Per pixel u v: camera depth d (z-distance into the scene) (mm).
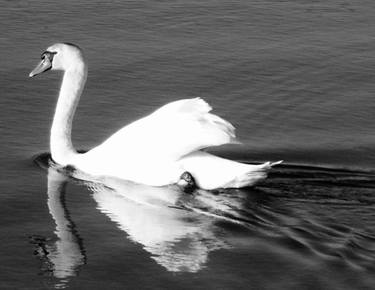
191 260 13984
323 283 13219
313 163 17797
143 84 20969
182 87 20922
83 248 14383
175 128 16500
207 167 16312
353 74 21797
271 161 17875
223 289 13188
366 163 17875
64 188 16516
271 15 24562
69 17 23875
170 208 15750
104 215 15492
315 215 15258
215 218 15305
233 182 16141
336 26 24047
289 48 22844
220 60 22125
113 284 13391
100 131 18969
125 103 20141
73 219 15328
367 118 19875
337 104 20469
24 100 19969
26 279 13531
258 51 22641
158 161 16594
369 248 14086
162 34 23250
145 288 13266
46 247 14406
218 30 23578
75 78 17797
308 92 20969
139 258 14070
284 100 20578
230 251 14203
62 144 17547
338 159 18016
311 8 25094
